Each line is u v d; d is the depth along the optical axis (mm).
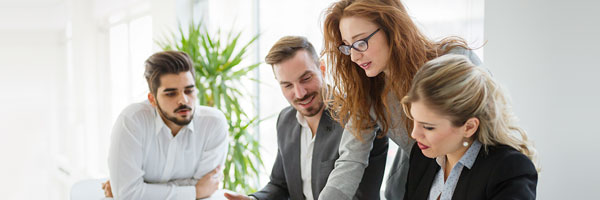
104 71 5105
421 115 912
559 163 1349
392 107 1305
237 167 2588
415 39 1146
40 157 5969
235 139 2619
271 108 3023
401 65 1153
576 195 1316
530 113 1404
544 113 1370
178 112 1594
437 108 876
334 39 1289
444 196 1025
